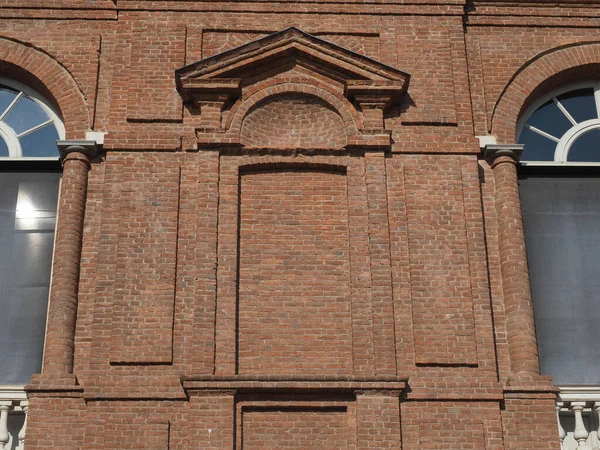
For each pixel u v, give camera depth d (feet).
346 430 66.28
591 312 75.25
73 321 70.13
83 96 77.41
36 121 79.46
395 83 75.56
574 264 76.74
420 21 80.23
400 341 68.95
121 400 66.44
